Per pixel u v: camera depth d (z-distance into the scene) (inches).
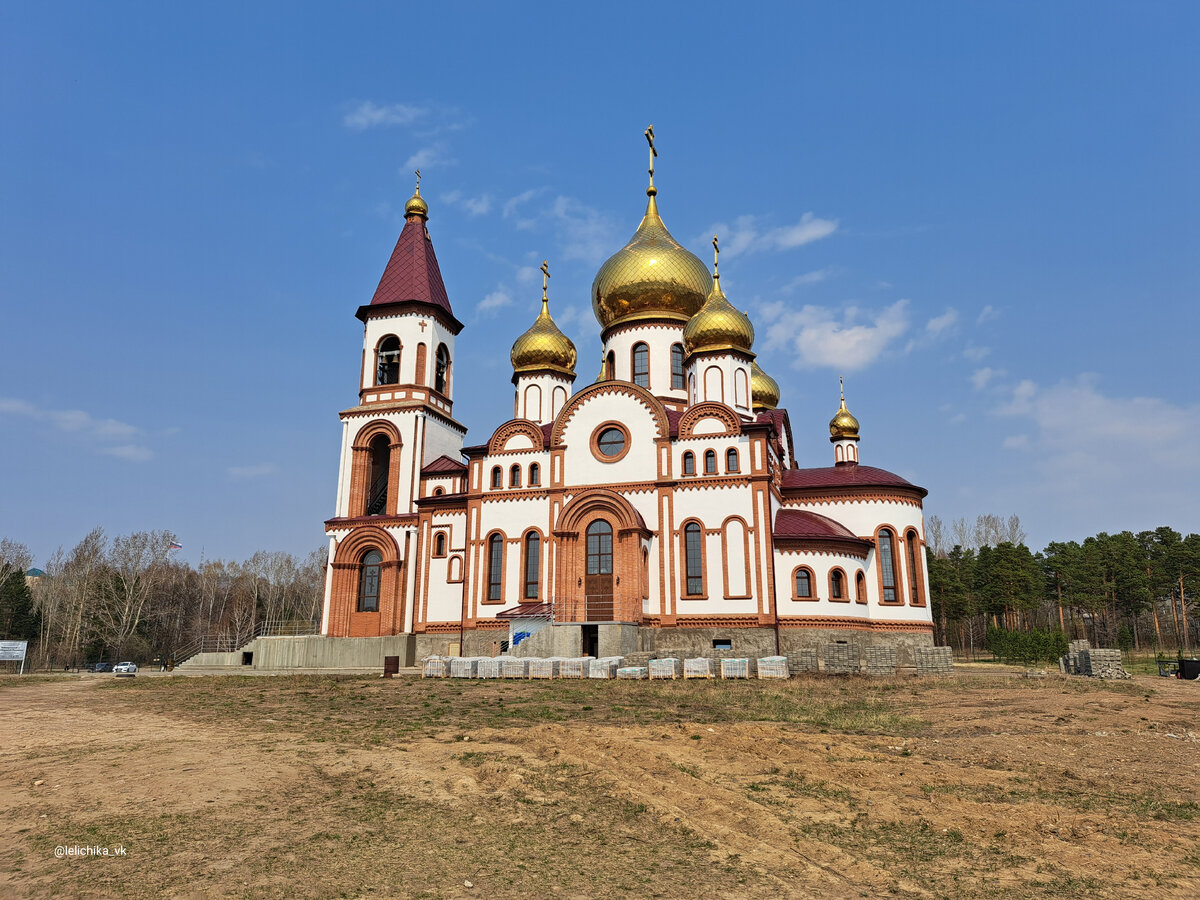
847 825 558.3
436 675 1579.7
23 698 1336.1
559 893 445.4
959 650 4101.9
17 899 436.8
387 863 489.1
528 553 1964.8
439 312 2432.3
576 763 725.9
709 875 470.9
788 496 2123.5
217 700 1235.2
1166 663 2012.8
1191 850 510.0
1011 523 4985.2
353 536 2209.6
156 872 471.5
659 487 1899.6
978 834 539.5
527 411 2359.7
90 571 4274.1
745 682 1386.6
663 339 2244.1
